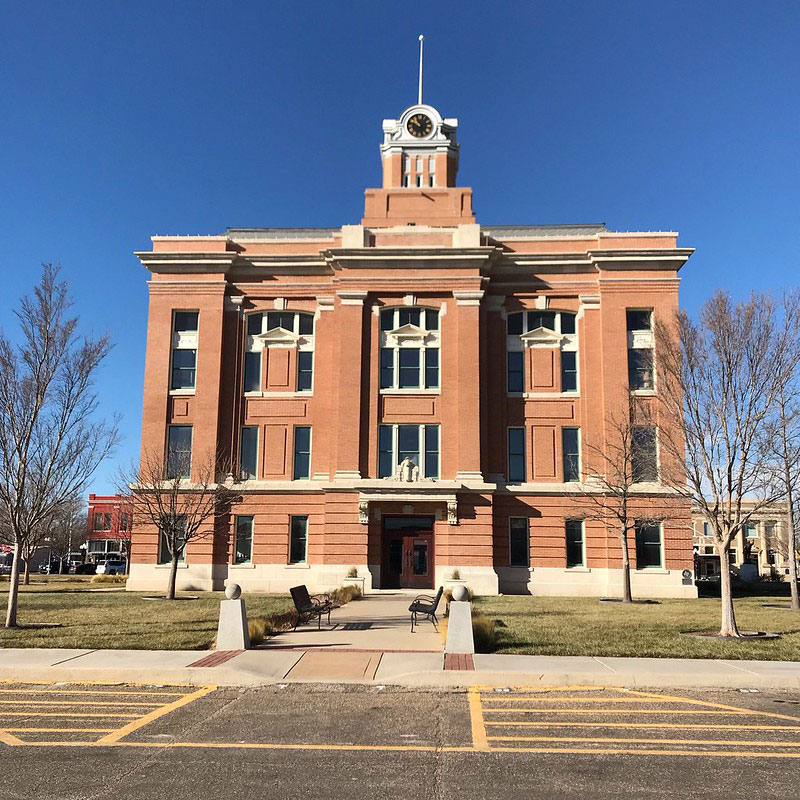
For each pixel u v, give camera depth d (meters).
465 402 33.12
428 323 34.66
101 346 20.52
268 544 33.28
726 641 16.27
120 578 45.69
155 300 35.28
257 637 15.69
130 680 12.50
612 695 11.49
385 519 33.28
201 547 32.94
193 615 20.78
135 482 32.84
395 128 41.91
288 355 35.25
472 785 7.23
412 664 13.30
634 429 28.67
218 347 34.72
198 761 7.97
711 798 6.90
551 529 32.88
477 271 34.34
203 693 11.59
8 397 18.55
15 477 18.78
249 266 35.62
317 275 35.75
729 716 10.14
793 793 7.04
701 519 88.56
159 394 34.31
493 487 32.03
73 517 65.12
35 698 11.23
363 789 7.10
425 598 28.06
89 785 7.15
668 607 25.34
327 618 20.08
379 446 33.50
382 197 36.91
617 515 29.00
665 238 34.81
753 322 18.22
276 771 7.63
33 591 32.31
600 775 7.55
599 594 32.16
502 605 25.17
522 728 9.45
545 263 34.78
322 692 11.66
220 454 34.06
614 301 34.09
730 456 18.19
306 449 34.53
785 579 63.81
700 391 18.67
